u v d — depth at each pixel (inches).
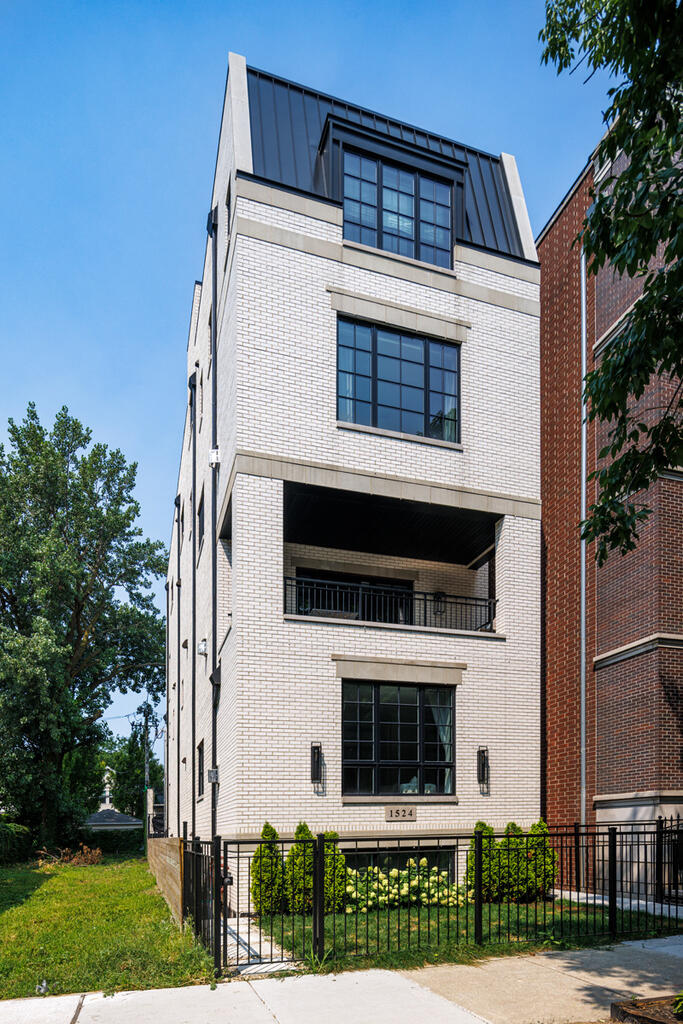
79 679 1534.2
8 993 305.9
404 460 601.9
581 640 657.0
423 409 624.7
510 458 644.1
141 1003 289.0
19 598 1358.3
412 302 628.4
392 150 648.4
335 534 665.0
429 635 585.6
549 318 764.6
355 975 324.5
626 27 306.0
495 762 586.2
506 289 671.8
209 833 647.8
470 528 663.8
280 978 321.1
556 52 368.5
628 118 301.6
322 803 524.7
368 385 606.5
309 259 594.6
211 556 666.8
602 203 305.1
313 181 619.2
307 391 577.0
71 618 1480.1
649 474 335.6
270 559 545.3
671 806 547.8
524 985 307.3
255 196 584.7
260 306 572.7
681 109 303.4
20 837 1192.8
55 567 1309.1
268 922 450.0
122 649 1563.7
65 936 417.1
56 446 1513.3
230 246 607.8
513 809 581.6
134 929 433.4
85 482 1464.1
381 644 568.4
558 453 726.5
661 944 379.6
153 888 694.5
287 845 501.7
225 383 623.2
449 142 702.5
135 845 1579.7
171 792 1211.9
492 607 661.9
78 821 1358.3
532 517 642.2
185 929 390.9
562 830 655.8
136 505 1497.3
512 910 475.8
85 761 1894.7
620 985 306.3
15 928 447.8
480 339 652.7
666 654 565.6
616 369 308.8
